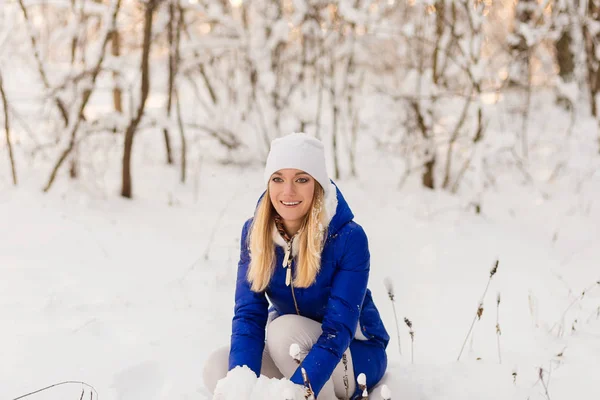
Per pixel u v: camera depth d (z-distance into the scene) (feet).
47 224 14.43
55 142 17.37
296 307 7.16
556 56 24.57
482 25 18.30
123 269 12.35
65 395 7.55
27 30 16.21
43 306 10.19
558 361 8.81
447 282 12.64
